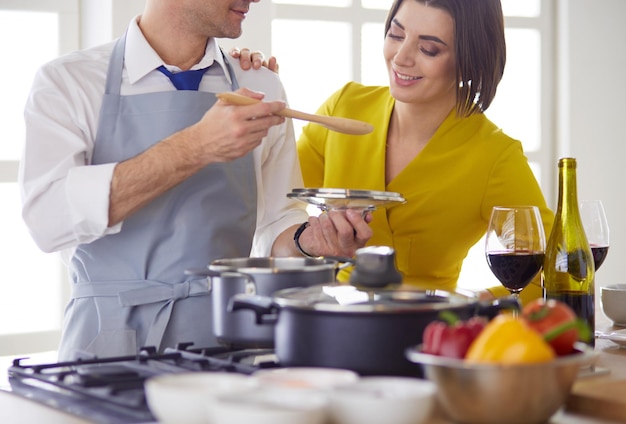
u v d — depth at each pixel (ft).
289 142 7.79
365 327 4.25
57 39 12.05
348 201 6.20
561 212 6.23
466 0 7.47
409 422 3.63
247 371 4.67
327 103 8.75
